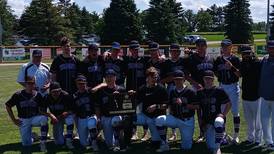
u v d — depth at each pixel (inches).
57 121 272.4
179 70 271.4
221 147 270.7
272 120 261.7
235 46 951.6
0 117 383.6
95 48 285.3
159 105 269.0
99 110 274.4
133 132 297.0
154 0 1827.0
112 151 266.2
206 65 279.3
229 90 278.7
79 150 269.0
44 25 1827.0
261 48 1127.6
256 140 279.3
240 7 1979.6
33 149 271.6
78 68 289.0
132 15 1809.8
